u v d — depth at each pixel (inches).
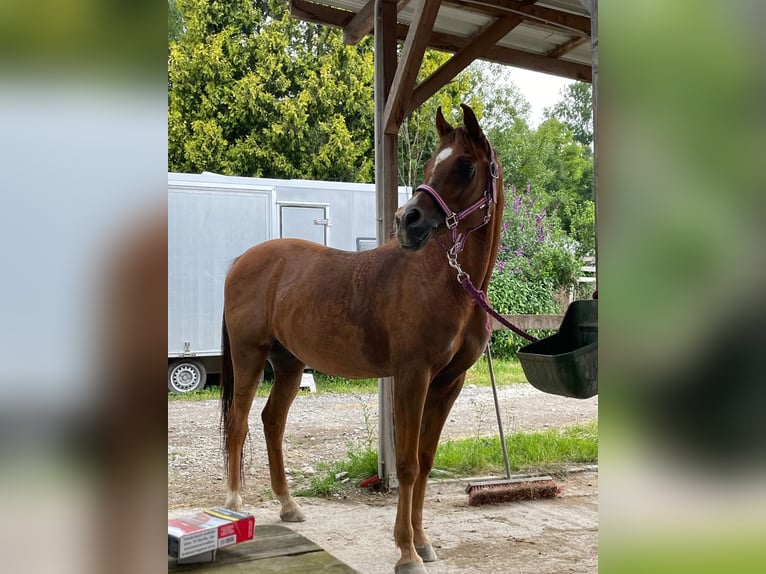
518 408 261.7
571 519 132.0
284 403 133.3
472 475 166.7
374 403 276.4
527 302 387.5
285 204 305.0
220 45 538.9
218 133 523.8
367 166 565.3
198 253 288.5
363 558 109.7
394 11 148.7
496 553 112.0
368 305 106.0
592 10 73.4
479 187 95.0
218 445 201.6
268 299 125.6
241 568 56.5
